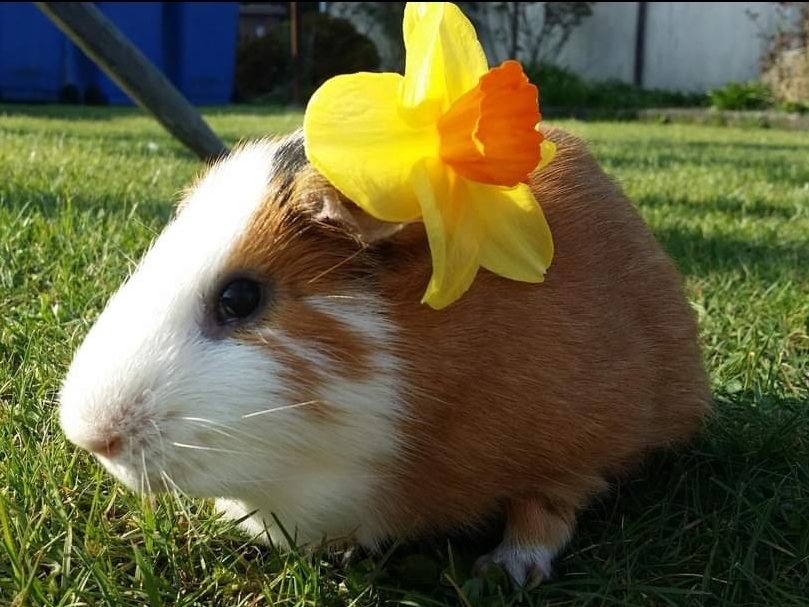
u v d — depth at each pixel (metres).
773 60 2.54
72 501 0.28
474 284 0.24
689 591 0.24
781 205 0.86
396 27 3.08
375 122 0.22
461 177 0.23
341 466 0.24
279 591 0.25
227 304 0.23
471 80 0.23
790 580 0.26
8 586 0.24
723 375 0.40
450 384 0.24
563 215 0.27
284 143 0.26
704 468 0.32
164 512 0.28
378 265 0.24
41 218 0.57
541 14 3.00
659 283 0.29
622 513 0.29
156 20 2.91
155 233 0.42
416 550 0.27
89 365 0.23
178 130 0.69
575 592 0.25
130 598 0.24
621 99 2.74
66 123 1.74
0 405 0.34
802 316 0.47
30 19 2.70
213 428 0.22
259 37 3.46
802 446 0.33
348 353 0.23
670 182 1.01
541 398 0.25
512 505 0.26
